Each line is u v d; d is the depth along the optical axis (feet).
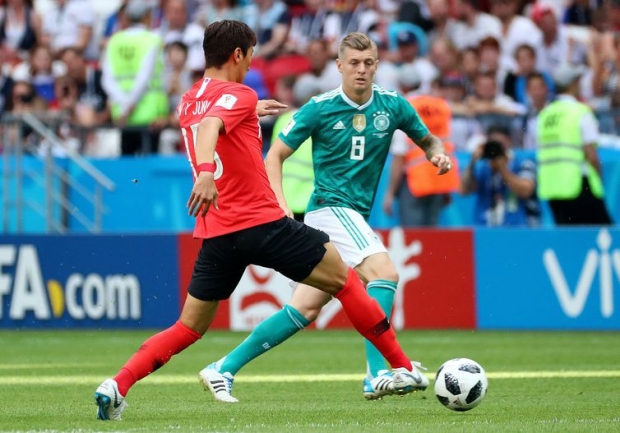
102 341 146.72
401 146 161.07
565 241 148.25
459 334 150.30
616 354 124.16
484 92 172.96
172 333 70.74
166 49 195.42
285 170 148.46
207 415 73.87
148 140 177.47
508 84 180.86
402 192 162.81
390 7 195.83
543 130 159.94
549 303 149.18
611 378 101.60
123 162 174.40
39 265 162.71
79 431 63.67
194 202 64.23
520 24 188.65
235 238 69.00
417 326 152.87
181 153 179.32
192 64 194.59
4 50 205.46
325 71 173.17
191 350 134.00
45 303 162.61
